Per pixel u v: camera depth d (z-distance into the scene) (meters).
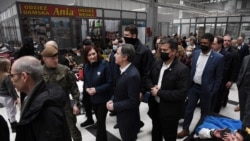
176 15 16.30
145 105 3.47
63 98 0.95
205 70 2.22
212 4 15.24
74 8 6.95
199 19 14.41
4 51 6.52
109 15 8.16
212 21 13.66
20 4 5.67
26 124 0.86
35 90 0.90
